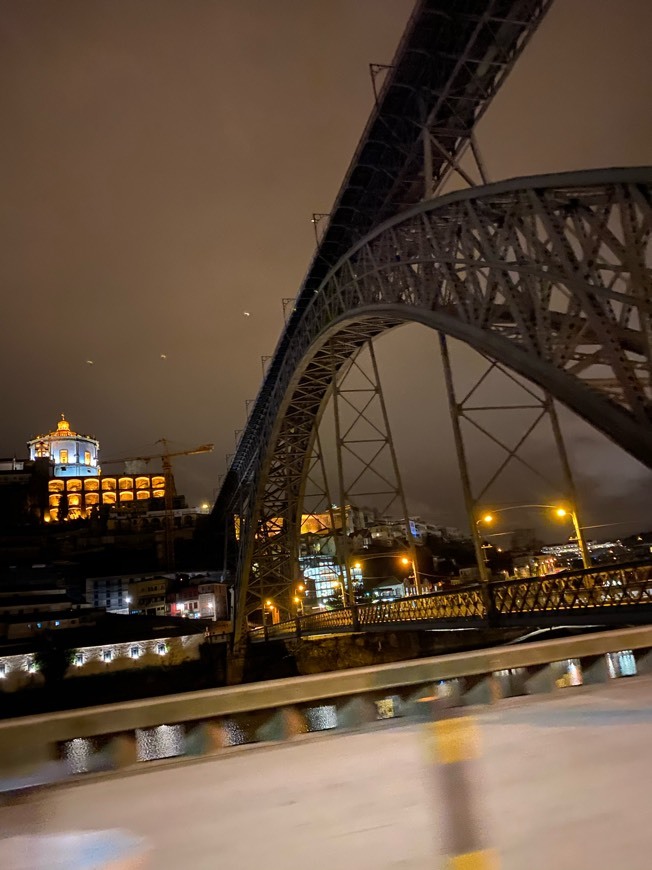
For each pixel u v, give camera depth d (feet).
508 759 10.77
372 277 91.45
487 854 7.52
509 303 54.70
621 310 42.75
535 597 55.72
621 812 8.25
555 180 47.37
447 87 72.38
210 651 193.36
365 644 153.07
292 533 186.50
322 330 114.62
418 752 11.69
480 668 15.85
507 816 8.50
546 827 8.06
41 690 171.63
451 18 68.33
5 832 9.66
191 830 9.15
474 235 61.93
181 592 290.76
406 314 77.20
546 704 14.71
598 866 6.97
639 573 43.88
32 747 11.96
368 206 103.96
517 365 53.93
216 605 277.85
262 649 190.49
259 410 184.55
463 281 64.75
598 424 45.68
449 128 77.87
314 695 14.08
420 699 15.64
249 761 12.21
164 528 409.90
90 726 12.41
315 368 135.74
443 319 67.00
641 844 7.37
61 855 8.71
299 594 186.39
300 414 158.40
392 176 91.56
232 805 9.95
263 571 200.75
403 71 77.46
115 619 228.63
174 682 186.09
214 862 8.12
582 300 45.83
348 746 12.60
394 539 269.44
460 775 10.20
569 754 10.67
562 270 48.65
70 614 235.20
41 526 394.93
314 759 11.94
